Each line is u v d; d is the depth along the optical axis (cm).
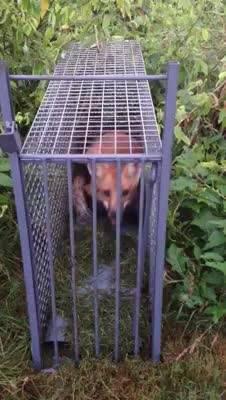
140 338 124
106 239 147
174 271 132
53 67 159
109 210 131
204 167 137
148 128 111
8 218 143
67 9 127
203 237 134
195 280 127
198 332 126
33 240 108
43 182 103
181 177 134
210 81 158
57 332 125
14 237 144
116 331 116
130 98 128
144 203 110
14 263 141
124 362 119
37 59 154
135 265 140
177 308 131
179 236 136
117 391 114
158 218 102
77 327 119
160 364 119
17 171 96
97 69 155
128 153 99
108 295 133
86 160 97
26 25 141
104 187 128
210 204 132
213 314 123
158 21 177
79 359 120
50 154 97
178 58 159
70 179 99
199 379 116
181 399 112
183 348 123
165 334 126
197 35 155
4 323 127
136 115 118
